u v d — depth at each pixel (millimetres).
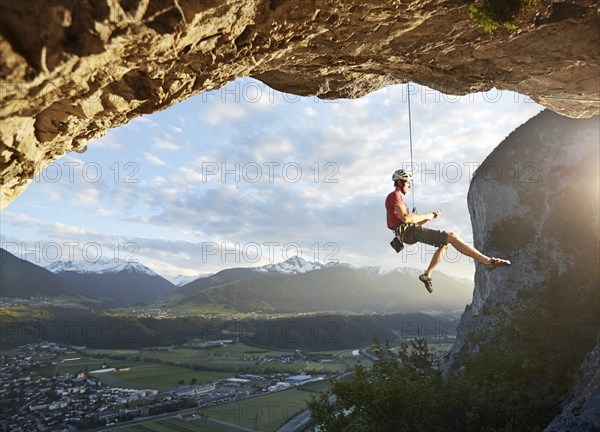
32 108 4508
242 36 6215
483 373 23062
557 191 71938
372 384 21375
